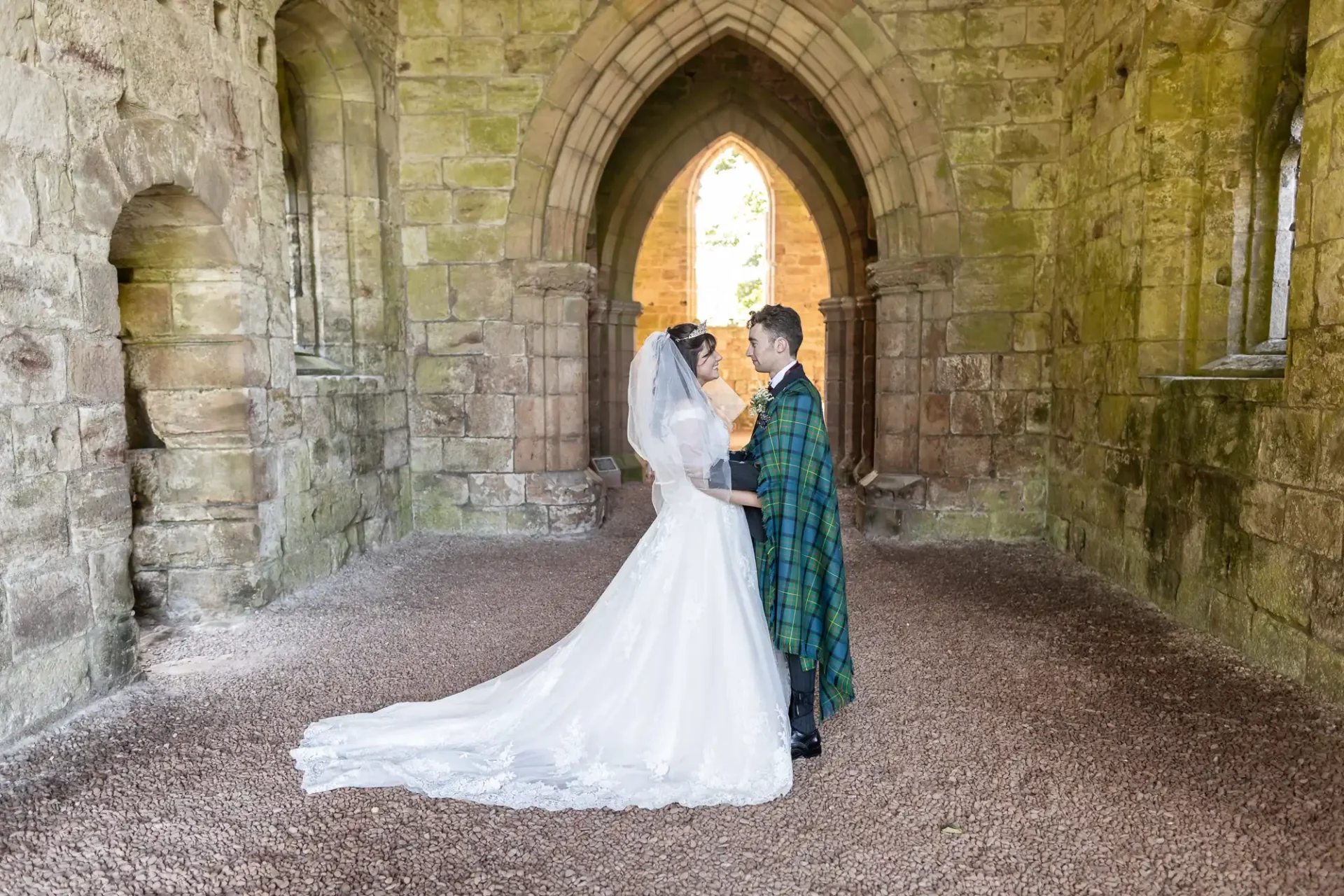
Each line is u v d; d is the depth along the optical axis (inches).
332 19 203.3
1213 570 148.0
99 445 122.6
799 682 101.9
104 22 122.3
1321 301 118.8
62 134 114.4
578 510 249.9
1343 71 114.8
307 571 189.6
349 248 225.3
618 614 100.3
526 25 237.8
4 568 105.7
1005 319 230.4
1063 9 220.1
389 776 95.7
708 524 97.9
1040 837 84.7
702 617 96.3
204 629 159.3
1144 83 171.2
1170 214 170.2
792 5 228.1
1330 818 87.2
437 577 200.1
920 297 234.7
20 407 107.7
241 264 160.7
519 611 171.9
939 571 201.0
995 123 225.6
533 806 90.4
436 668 137.9
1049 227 226.4
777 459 96.6
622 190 352.8
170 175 138.5
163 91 136.9
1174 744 105.3
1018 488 234.4
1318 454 119.0
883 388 243.0
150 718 117.0
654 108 349.1
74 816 90.4
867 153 235.9
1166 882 77.1
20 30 106.8
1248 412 136.9
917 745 106.6
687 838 85.0
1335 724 109.3
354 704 122.7
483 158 241.6
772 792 92.4
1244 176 165.3
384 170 232.8
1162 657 138.3
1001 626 157.4
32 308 109.5
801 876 78.8
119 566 127.5
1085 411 205.6
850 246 349.4
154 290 159.8
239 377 162.4
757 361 103.0
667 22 235.1
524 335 245.4
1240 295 168.1
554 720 99.7
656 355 97.0
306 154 220.8
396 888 77.4
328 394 199.9
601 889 77.2
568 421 251.1
